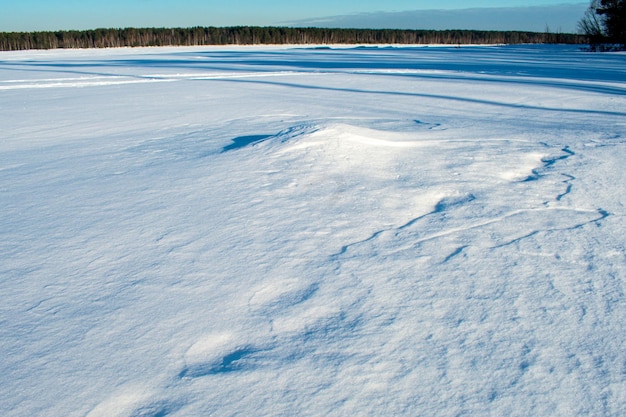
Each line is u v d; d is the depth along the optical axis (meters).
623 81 12.31
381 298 1.88
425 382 1.40
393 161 3.95
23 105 8.45
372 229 2.58
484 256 2.25
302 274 2.08
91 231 2.60
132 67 19.55
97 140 5.28
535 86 11.16
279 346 1.58
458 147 4.49
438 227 2.61
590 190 3.24
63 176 3.78
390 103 8.24
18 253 2.34
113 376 1.45
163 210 2.91
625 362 1.48
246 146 4.42
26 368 1.49
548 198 3.08
